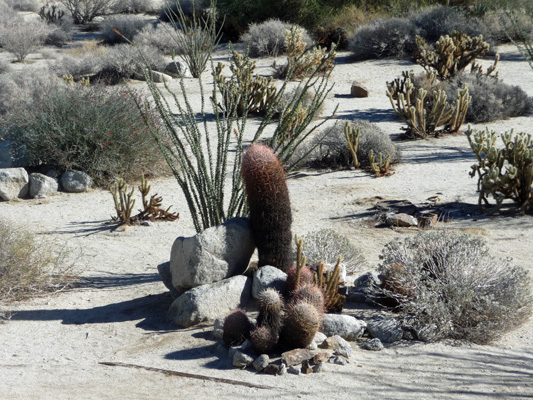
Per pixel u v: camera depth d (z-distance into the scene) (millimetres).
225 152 7105
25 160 12531
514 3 27125
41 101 13258
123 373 4930
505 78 21469
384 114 17516
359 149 12711
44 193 11648
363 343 5379
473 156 13039
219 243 6098
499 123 16062
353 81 22562
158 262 8078
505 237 8312
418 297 5566
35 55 31906
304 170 12633
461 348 5297
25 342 5660
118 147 12211
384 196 10414
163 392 4559
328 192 10938
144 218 9930
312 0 32688
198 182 7082
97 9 45094
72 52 31344
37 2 49281
